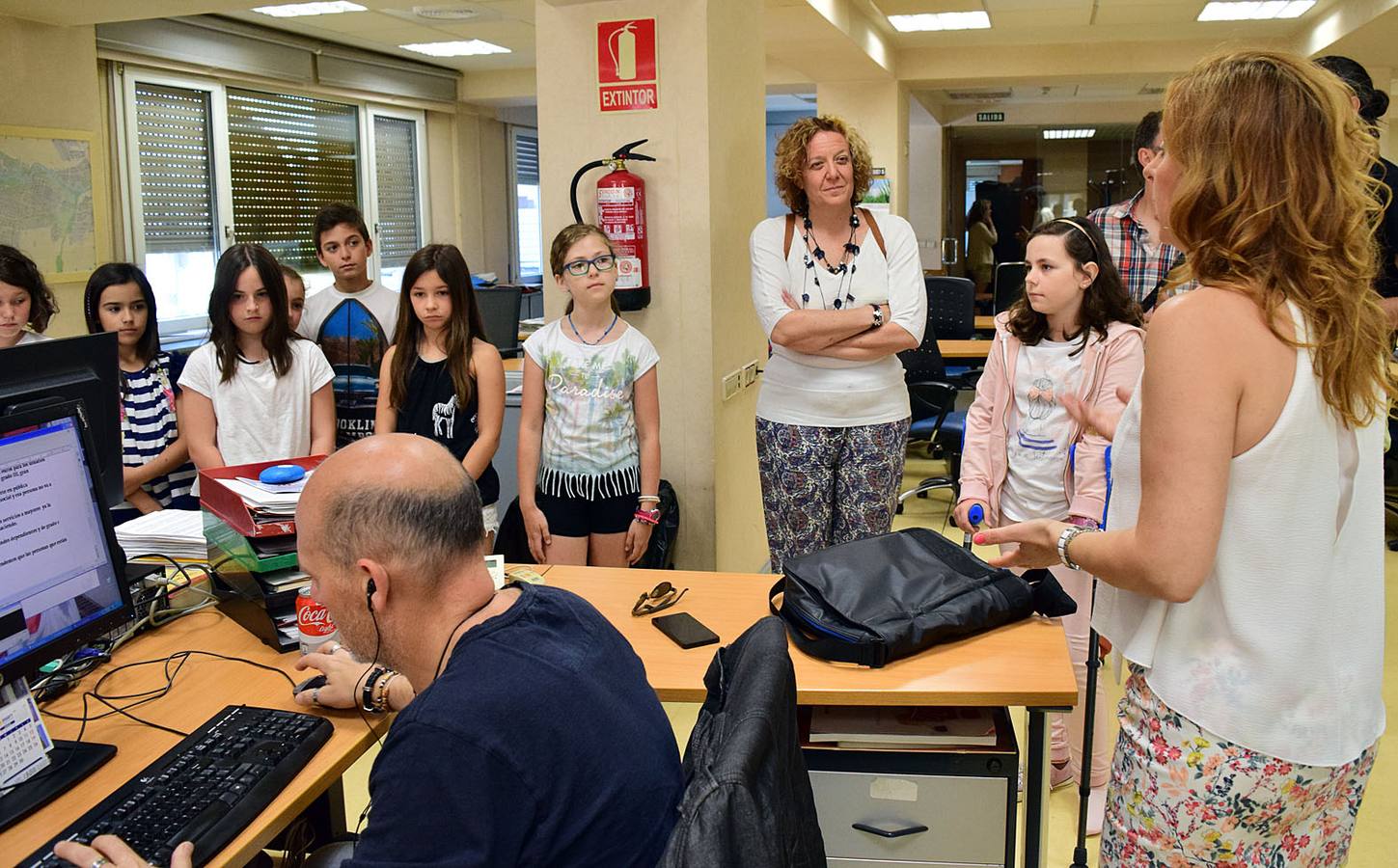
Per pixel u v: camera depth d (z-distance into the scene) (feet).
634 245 11.09
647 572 7.75
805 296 9.68
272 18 23.61
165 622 6.83
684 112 11.15
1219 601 4.19
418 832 3.50
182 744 5.07
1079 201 39.99
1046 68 28.55
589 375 9.91
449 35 25.93
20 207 18.39
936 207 39.27
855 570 6.45
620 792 3.70
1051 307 7.84
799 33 21.76
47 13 17.93
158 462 10.14
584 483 10.02
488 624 3.91
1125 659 4.59
